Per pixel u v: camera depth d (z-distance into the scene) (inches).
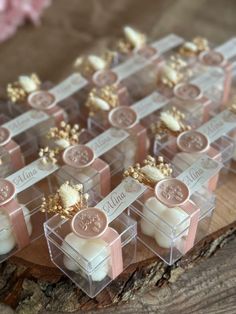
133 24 22.1
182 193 12.5
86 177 13.6
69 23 22.2
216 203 14.2
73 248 11.8
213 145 14.4
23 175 13.2
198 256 13.4
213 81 16.6
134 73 17.2
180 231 12.4
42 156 13.8
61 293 12.6
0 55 20.6
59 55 20.5
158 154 14.4
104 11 22.9
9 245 13.0
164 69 16.5
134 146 14.8
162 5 23.1
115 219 12.3
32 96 15.8
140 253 13.1
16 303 12.7
